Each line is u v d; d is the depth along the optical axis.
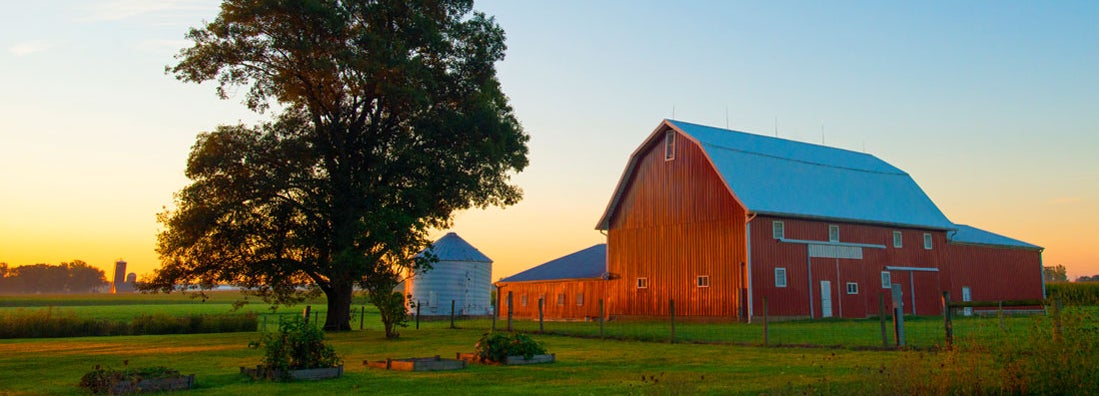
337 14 30.23
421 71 31.58
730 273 38.44
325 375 14.60
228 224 31.59
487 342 17.56
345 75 31.06
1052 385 10.59
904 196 47.25
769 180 40.91
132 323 37.25
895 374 11.62
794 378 13.84
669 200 42.84
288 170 32.06
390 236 29.28
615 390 12.59
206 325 38.41
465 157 33.50
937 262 46.19
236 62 31.56
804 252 39.88
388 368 16.42
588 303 47.25
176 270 31.72
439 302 54.56
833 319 39.34
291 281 33.75
